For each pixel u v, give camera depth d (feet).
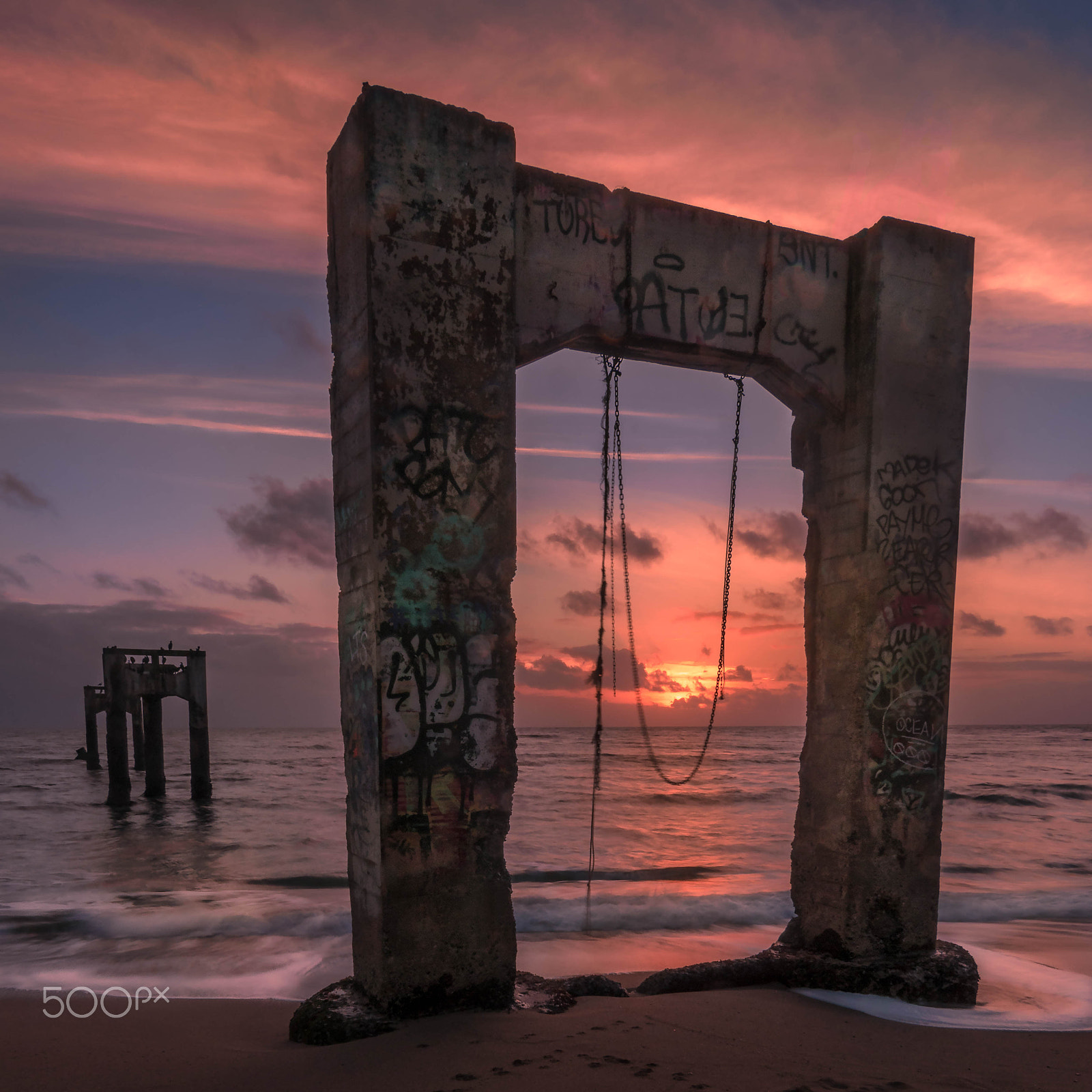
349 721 17.03
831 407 20.77
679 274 19.16
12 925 36.11
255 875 51.70
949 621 20.65
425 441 16.21
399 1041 14.60
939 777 20.34
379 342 15.90
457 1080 12.80
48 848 63.10
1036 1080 13.73
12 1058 15.75
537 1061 13.55
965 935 33.60
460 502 16.47
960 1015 17.85
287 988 25.77
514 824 75.61
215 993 24.84
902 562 20.20
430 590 16.07
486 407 16.84
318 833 70.79
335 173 17.78
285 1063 14.28
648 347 19.17
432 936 15.76
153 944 32.53
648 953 30.96
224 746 303.68
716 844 64.13
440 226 16.58
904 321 20.51
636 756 205.26
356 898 16.78
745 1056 14.20
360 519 16.47
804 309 20.44
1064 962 28.91
